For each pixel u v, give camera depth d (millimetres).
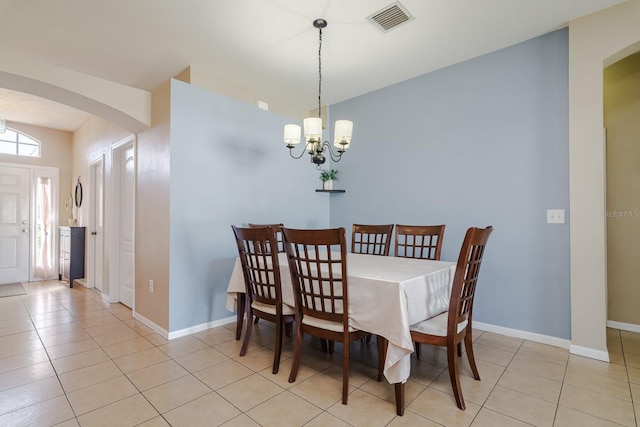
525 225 2793
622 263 2992
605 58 2346
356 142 4102
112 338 2766
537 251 2730
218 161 3131
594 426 1591
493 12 2406
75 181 5613
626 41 2270
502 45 2879
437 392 1915
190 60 3180
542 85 2719
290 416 1676
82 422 1620
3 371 2160
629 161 2963
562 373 2141
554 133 2656
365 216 3984
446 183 3270
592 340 2387
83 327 3043
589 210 2400
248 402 1804
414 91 3535
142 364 2268
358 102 4090
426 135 3428
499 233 2930
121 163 3982
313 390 1934
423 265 2221
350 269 2055
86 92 2689
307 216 4090
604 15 2350
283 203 3789
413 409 1741
